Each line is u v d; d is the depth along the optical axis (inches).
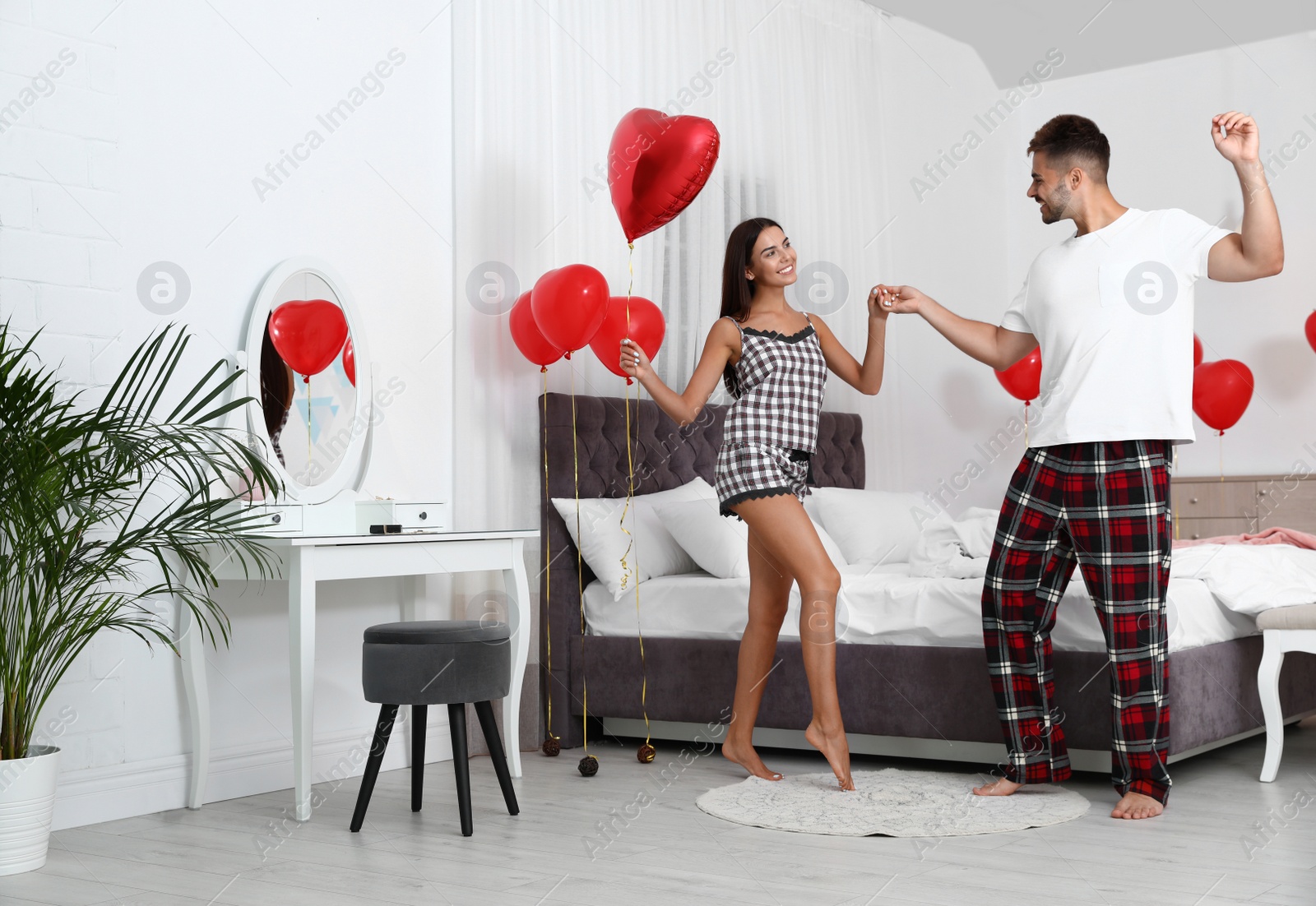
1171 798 115.9
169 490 120.3
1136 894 84.6
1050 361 113.7
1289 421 211.9
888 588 135.6
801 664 137.9
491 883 90.7
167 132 122.6
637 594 151.9
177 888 90.7
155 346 109.3
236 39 129.6
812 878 90.7
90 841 106.2
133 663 117.6
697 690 146.2
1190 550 140.7
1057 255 114.8
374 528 126.5
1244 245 105.6
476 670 107.7
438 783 131.7
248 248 130.1
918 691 131.0
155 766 118.5
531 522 155.3
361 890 89.4
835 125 211.5
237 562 117.5
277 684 130.8
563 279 131.3
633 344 122.9
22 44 110.8
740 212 191.0
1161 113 229.1
